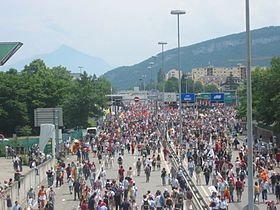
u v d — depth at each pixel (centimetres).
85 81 11669
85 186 4291
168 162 6688
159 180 5522
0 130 11606
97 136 9056
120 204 3869
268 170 5091
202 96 17862
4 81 11738
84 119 11519
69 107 11438
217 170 5025
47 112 8119
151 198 3619
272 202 3291
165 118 12912
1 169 7006
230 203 4212
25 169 6862
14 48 4888
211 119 12406
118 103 18925
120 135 8975
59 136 8225
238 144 8275
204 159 5844
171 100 17538
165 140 7969
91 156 7975
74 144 8156
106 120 13688
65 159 7494
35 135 11838
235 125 10481
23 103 11656
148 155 7231
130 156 7712
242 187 4338
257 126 9431
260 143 6781
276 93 7781
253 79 9669
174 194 3769
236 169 5012
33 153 7069
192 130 9588
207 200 4019
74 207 4297
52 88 12156
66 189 5219
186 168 5916
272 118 7919
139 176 5847
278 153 5969
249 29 2494
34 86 11981
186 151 7062
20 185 4503
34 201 4378
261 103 7962
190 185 4691
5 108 11569
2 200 3806
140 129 10150
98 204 3503
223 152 6275
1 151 8794
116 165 6838
